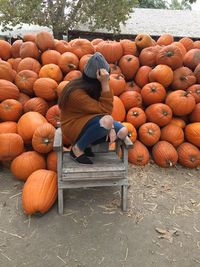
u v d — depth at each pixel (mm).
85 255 3270
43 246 3379
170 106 5309
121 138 3781
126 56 5883
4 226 3668
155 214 3949
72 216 3854
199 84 5688
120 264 3160
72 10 16766
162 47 5891
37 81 5309
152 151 5254
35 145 4480
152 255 3287
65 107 3662
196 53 5859
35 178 4004
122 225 3723
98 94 3627
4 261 3174
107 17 15945
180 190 4535
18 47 6438
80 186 3793
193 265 3176
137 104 5402
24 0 15805
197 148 5297
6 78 5492
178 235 3592
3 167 4965
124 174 3750
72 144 3869
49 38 6000
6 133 4676
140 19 19250
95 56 3498
